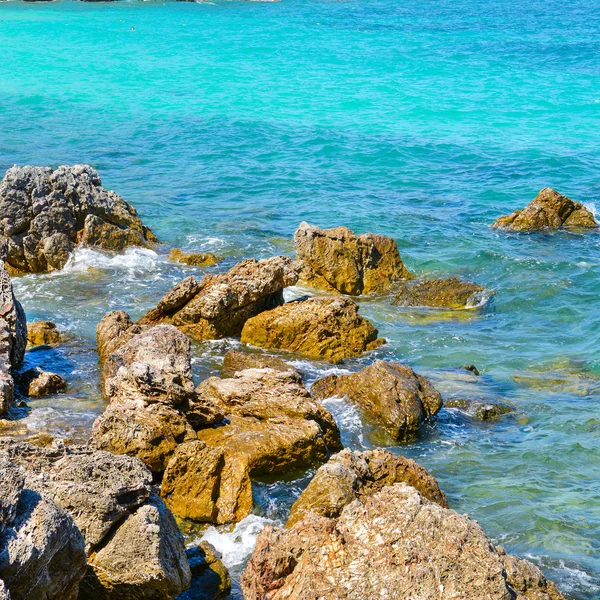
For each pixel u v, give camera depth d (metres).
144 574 10.27
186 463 13.77
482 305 24.98
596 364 20.78
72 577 9.44
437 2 130.75
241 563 12.44
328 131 48.91
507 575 10.25
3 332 18.00
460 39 90.06
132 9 105.81
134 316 22.56
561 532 13.50
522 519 13.86
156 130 48.44
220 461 14.03
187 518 13.50
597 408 18.34
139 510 10.70
